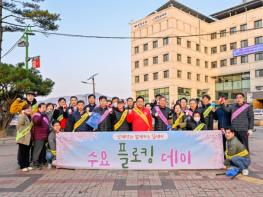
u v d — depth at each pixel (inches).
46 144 381.1
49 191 273.7
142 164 351.3
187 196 253.1
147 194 259.3
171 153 348.8
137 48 2452.0
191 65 2343.8
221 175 321.7
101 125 378.9
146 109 370.0
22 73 811.4
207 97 385.4
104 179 312.5
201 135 348.2
